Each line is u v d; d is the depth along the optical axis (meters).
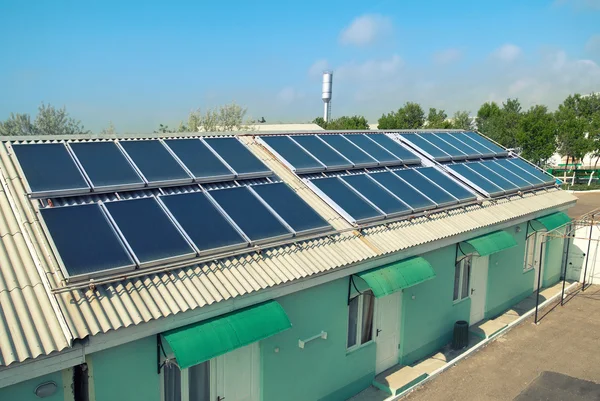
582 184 52.81
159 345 7.27
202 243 8.19
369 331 11.56
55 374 6.31
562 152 51.47
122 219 7.99
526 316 16.06
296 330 9.46
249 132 13.92
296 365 9.58
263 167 11.56
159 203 8.74
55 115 35.38
